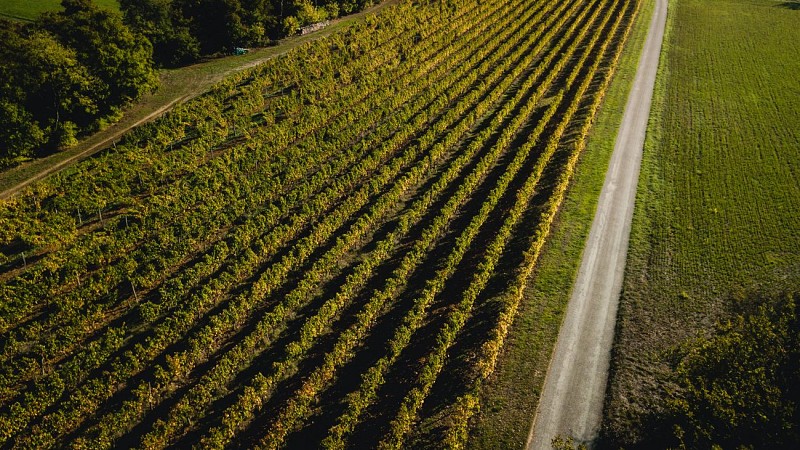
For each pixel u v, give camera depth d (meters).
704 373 31.73
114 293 41.84
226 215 49.84
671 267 45.91
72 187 52.75
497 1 111.38
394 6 106.00
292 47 92.88
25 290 41.09
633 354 38.09
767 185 56.22
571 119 69.38
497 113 69.06
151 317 40.66
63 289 43.34
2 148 57.53
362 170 56.88
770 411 28.33
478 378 35.97
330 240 49.41
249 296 42.06
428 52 85.62
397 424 32.25
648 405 34.56
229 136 65.12
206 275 45.06
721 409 28.73
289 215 52.16
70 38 66.94
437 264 46.59
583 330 40.09
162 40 81.75
